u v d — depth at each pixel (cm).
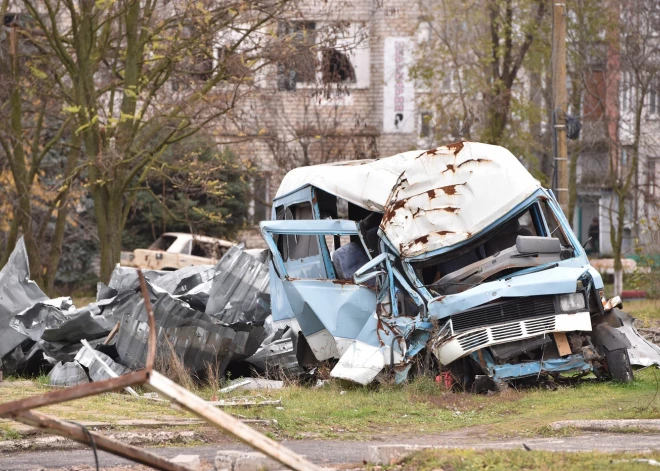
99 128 6638
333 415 3200
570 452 2181
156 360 3950
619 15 9006
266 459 2075
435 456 2075
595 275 3738
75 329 4306
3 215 9138
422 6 9631
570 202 9994
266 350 4281
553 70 5994
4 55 7112
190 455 2192
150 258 9431
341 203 4662
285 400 3519
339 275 4228
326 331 4066
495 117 8819
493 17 8794
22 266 4650
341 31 7088
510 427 2917
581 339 3691
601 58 9562
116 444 1527
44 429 1477
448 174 3938
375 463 2142
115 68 6906
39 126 7312
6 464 2269
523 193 3900
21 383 4106
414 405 3394
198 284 5506
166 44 6594
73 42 6731
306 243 4459
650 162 9856
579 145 9800
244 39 6638
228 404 3306
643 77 8975
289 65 6831
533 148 9419
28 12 7206
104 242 6756
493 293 3641
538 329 3628
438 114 9131
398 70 11006
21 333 4462
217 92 7125
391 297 3844
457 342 3631
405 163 4194
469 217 3884
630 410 3059
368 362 3747
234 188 10494
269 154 9781
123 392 3759
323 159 9156
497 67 8962
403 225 3922
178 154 7481
